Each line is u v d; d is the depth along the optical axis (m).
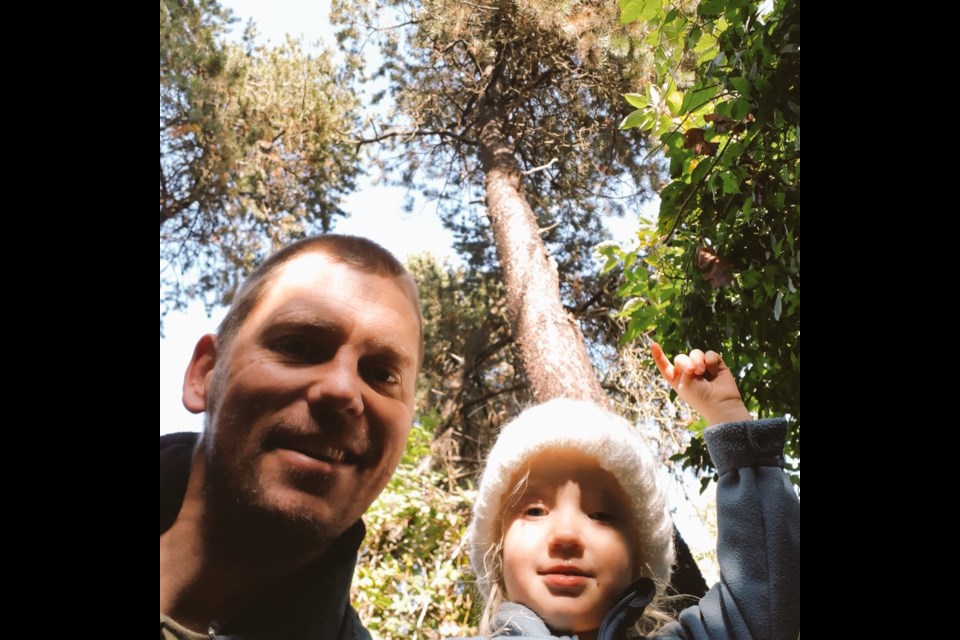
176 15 2.77
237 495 0.47
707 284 0.87
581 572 0.53
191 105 2.70
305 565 0.50
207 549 0.48
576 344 1.85
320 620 0.49
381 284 0.52
